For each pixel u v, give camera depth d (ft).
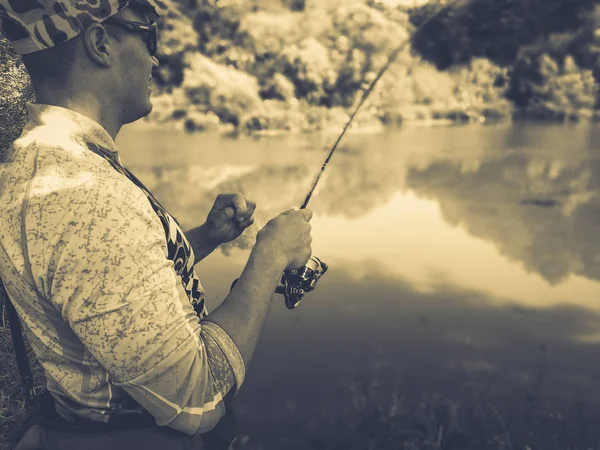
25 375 3.38
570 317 14.40
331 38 43.24
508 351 12.75
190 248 3.57
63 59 2.92
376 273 16.67
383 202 23.26
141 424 2.96
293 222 3.33
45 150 2.73
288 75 41.70
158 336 2.58
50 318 2.73
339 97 41.98
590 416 10.27
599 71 45.50
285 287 4.00
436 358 12.37
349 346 12.91
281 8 44.42
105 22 2.96
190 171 26.91
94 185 2.61
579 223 20.85
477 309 14.73
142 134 36.81
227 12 42.68
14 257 2.64
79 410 2.90
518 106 45.03
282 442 9.41
